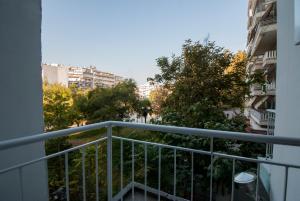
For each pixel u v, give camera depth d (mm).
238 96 6422
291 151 1781
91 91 11133
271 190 2574
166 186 2689
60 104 7043
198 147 2703
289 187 1807
